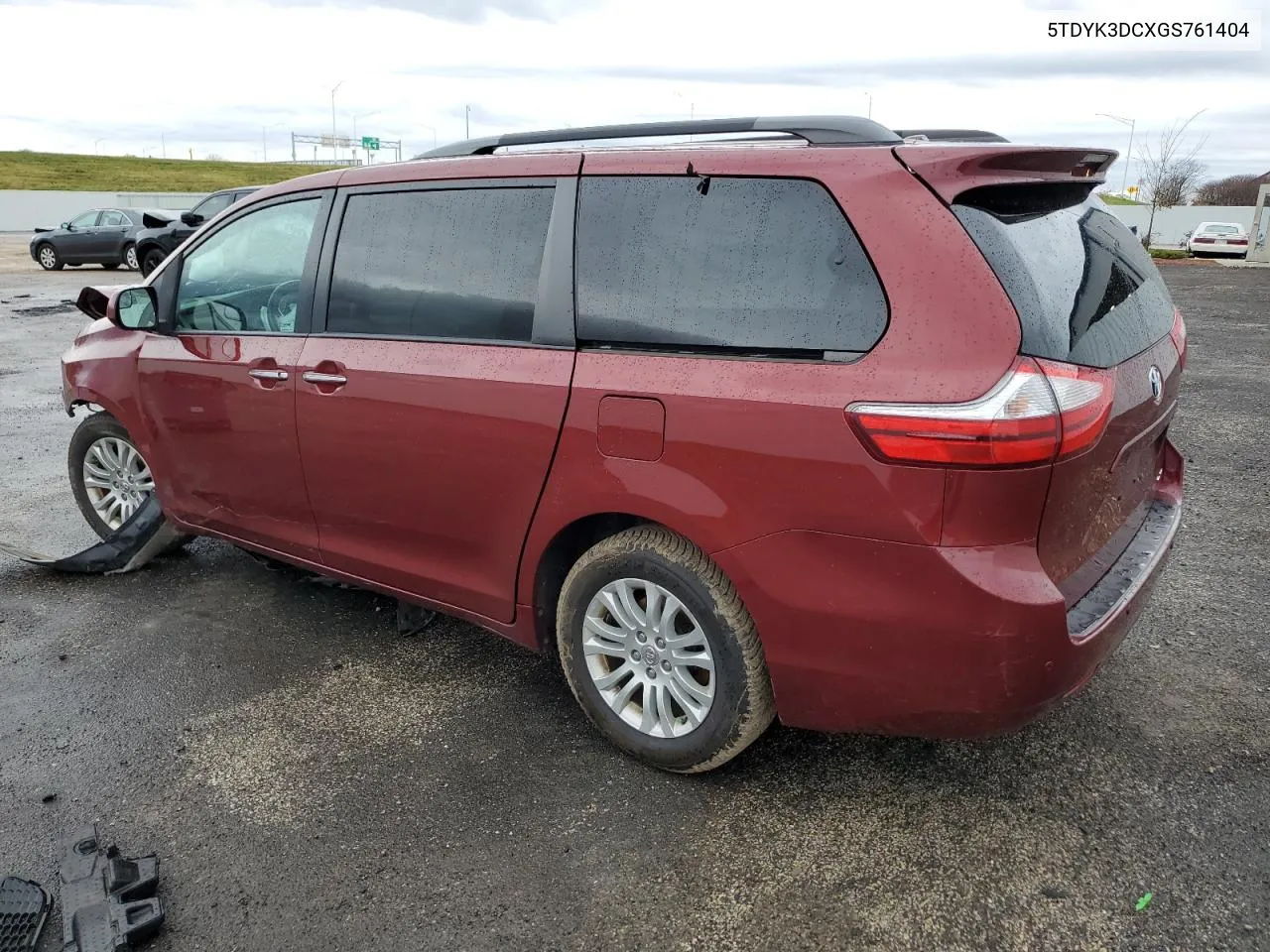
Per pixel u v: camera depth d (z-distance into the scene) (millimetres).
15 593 4262
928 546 2211
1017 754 2920
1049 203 2549
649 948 2227
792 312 2395
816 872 2449
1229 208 51469
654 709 2855
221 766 2967
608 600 2838
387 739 3100
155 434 4086
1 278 20219
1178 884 2365
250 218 3723
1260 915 2256
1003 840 2543
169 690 3424
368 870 2498
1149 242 42625
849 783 2805
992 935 2229
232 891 2432
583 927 2291
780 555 2395
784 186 2455
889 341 2246
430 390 3029
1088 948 2182
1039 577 2229
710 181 2568
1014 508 2184
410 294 3166
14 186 55906
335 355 3314
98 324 4488
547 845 2576
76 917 2256
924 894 2359
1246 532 4801
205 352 3783
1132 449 2686
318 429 3391
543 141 2998
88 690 3424
